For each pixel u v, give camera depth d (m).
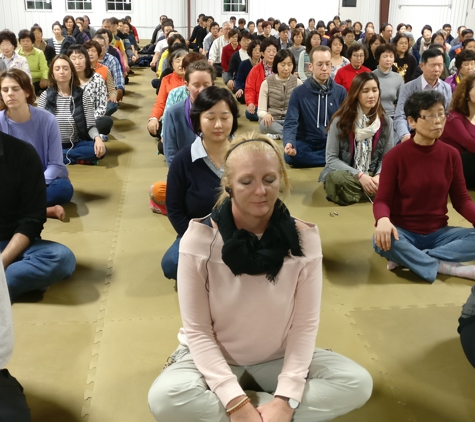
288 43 10.98
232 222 1.50
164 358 2.15
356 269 2.95
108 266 2.94
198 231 1.52
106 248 3.17
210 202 2.48
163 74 7.28
